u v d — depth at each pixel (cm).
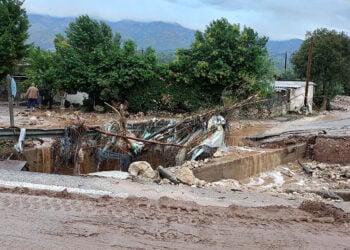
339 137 1806
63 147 1275
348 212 728
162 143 1402
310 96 3925
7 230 534
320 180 1541
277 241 556
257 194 984
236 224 612
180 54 2877
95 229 555
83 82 2752
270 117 2981
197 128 1549
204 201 831
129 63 2794
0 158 1205
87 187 872
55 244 502
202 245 527
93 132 1340
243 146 1814
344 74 4231
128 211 639
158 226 582
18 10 3131
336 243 565
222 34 2769
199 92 2833
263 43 2800
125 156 1356
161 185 993
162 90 2845
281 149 1728
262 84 2750
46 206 639
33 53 3167
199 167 1348
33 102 2719
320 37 4350
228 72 2661
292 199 963
